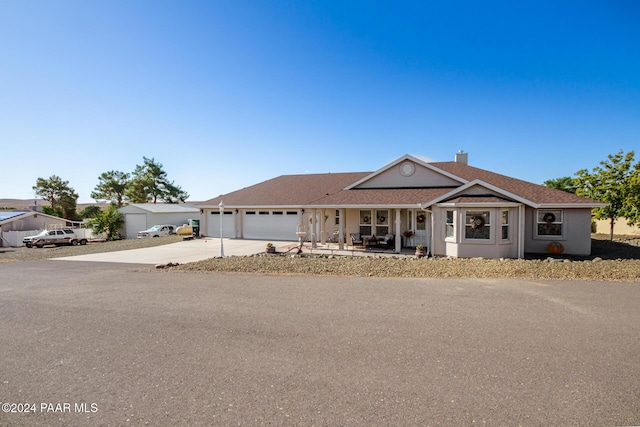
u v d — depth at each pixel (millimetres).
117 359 4324
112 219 31812
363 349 4527
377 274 10039
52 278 10281
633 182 18484
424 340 4797
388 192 17578
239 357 4340
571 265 10383
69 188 48094
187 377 3830
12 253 19562
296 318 5895
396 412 3098
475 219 13148
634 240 20141
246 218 22719
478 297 7125
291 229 21594
